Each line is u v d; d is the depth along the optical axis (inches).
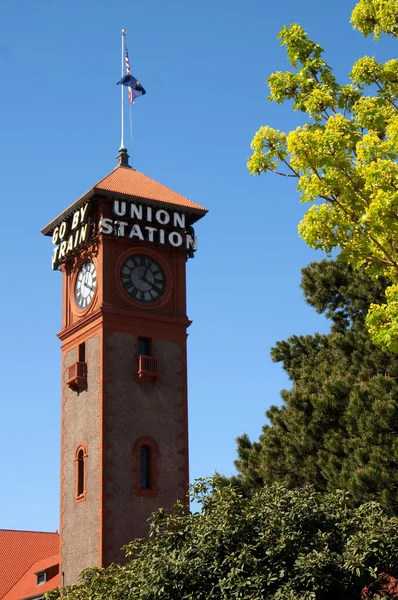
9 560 3211.1
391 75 1072.8
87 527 2150.6
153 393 2252.7
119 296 2276.1
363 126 1039.0
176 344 2319.1
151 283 2338.8
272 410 1980.8
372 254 1011.3
